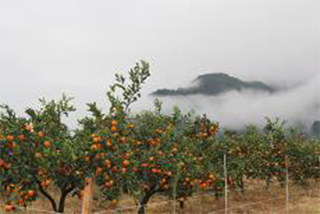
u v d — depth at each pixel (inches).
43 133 367.2
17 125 354.6
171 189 518.9
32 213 458.3
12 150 346.0
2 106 364.8
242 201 741.3
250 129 921.5
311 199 800.9
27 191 362.0
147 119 505.0
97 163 370.3
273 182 997.2
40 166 357.4
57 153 354.9
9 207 355.3
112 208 580.1
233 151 757.3
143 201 507.2
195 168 540.4
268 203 740.0
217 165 687.1
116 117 398.6
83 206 314.0
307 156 941.2
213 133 653.9
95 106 397.4
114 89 408.2
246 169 801.6
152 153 462.6
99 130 382.3
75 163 367.2
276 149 869.2
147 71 414.0
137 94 412.8
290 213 655.1
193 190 569.0
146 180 469.7
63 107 395.9
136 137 486.3
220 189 681.6
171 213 585.9
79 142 377.1
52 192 600.4
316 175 976.3
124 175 412.8
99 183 397.4
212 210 641.6
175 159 483.5
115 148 388.5
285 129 904.9
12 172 353.1
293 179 946.1
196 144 627.8
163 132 493.4
